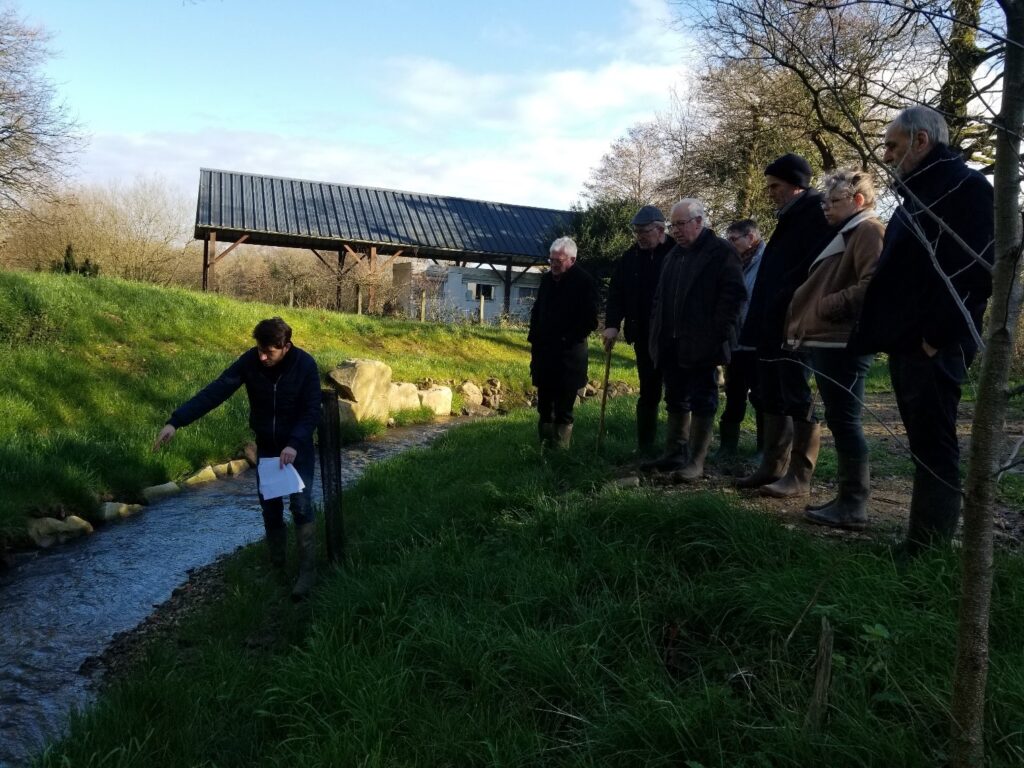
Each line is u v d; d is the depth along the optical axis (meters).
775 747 2.38
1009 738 2.28
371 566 4.34
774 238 4.63
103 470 7.48
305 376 4.74
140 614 4.82
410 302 30.73
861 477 3.97
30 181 23.75
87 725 3.13
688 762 2.38
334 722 2.94
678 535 3.88
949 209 2.90
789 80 10.30
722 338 5.12
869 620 2.83
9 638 4.45
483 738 2.73
